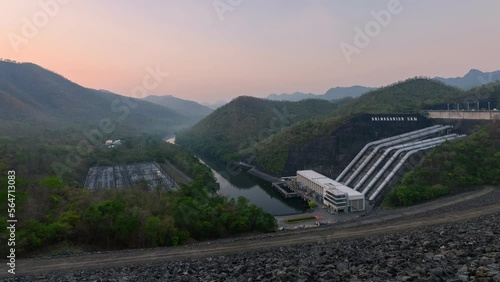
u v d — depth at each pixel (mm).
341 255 20625
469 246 17703
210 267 21578
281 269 17812
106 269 25219
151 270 22750
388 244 23016
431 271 12852
